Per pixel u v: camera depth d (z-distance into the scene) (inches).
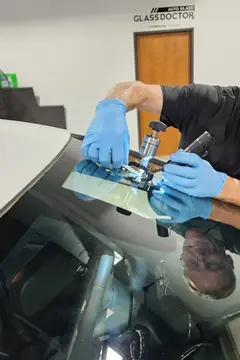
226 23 167.8
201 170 41.5
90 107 181.9
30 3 167.3
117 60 174.9
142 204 37.7
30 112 171.5
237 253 31.3
